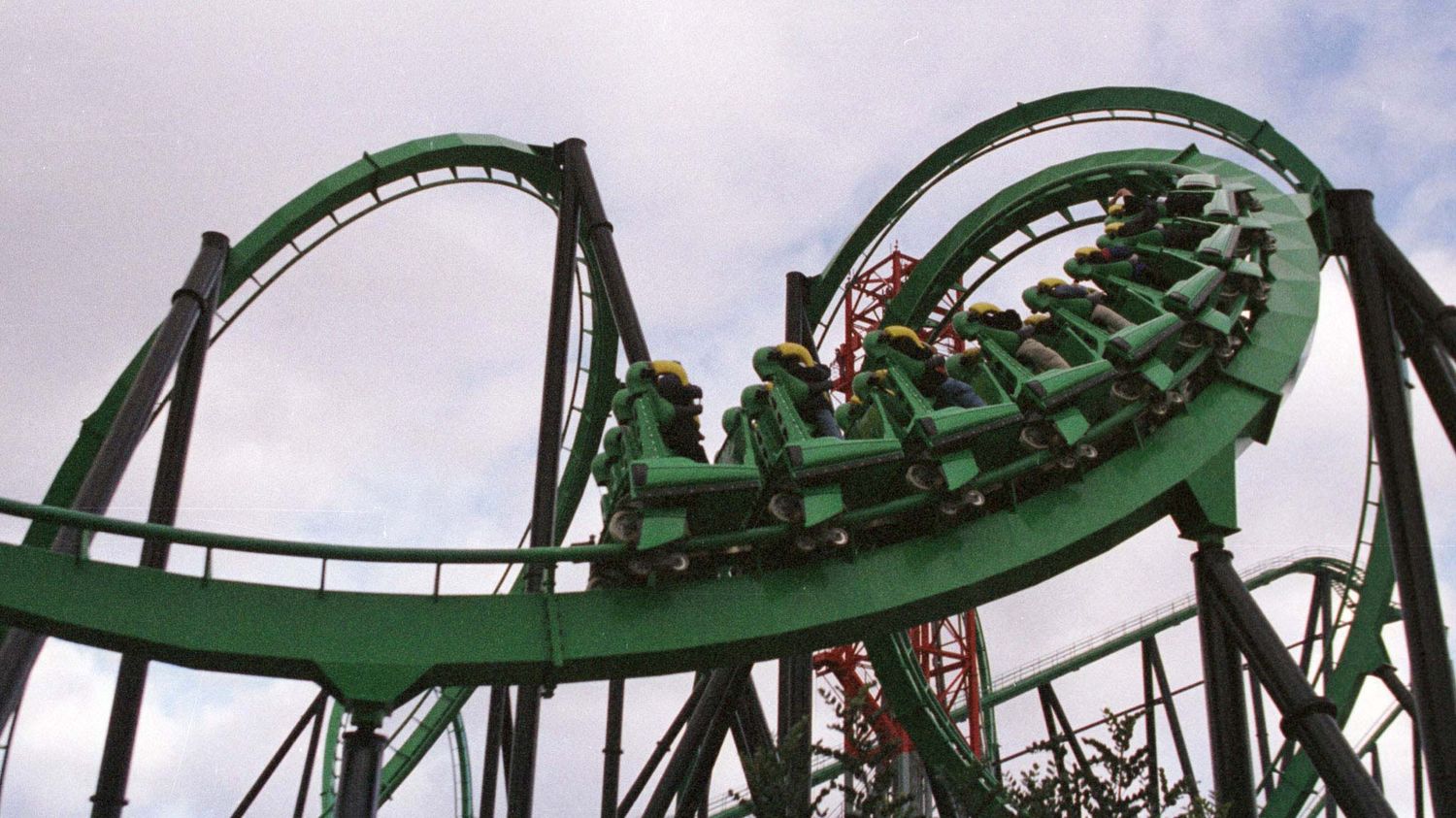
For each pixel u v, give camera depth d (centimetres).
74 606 1459
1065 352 2088
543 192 2884
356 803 1482
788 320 2591
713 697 2144
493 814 2088
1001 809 2061
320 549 1573
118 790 1833
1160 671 3138
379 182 2658
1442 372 1939
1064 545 1773
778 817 1549
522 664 1588
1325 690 2869
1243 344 2011
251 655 1509
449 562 1620
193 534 1534
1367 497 2820
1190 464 1866
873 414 1853
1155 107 2820
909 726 2639
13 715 1708
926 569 1734
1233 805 1714
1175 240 2242
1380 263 1988
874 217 3034
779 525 1741
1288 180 2562
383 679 1538
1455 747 1650
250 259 2475
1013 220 3002
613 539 1736
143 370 2039
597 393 3014
